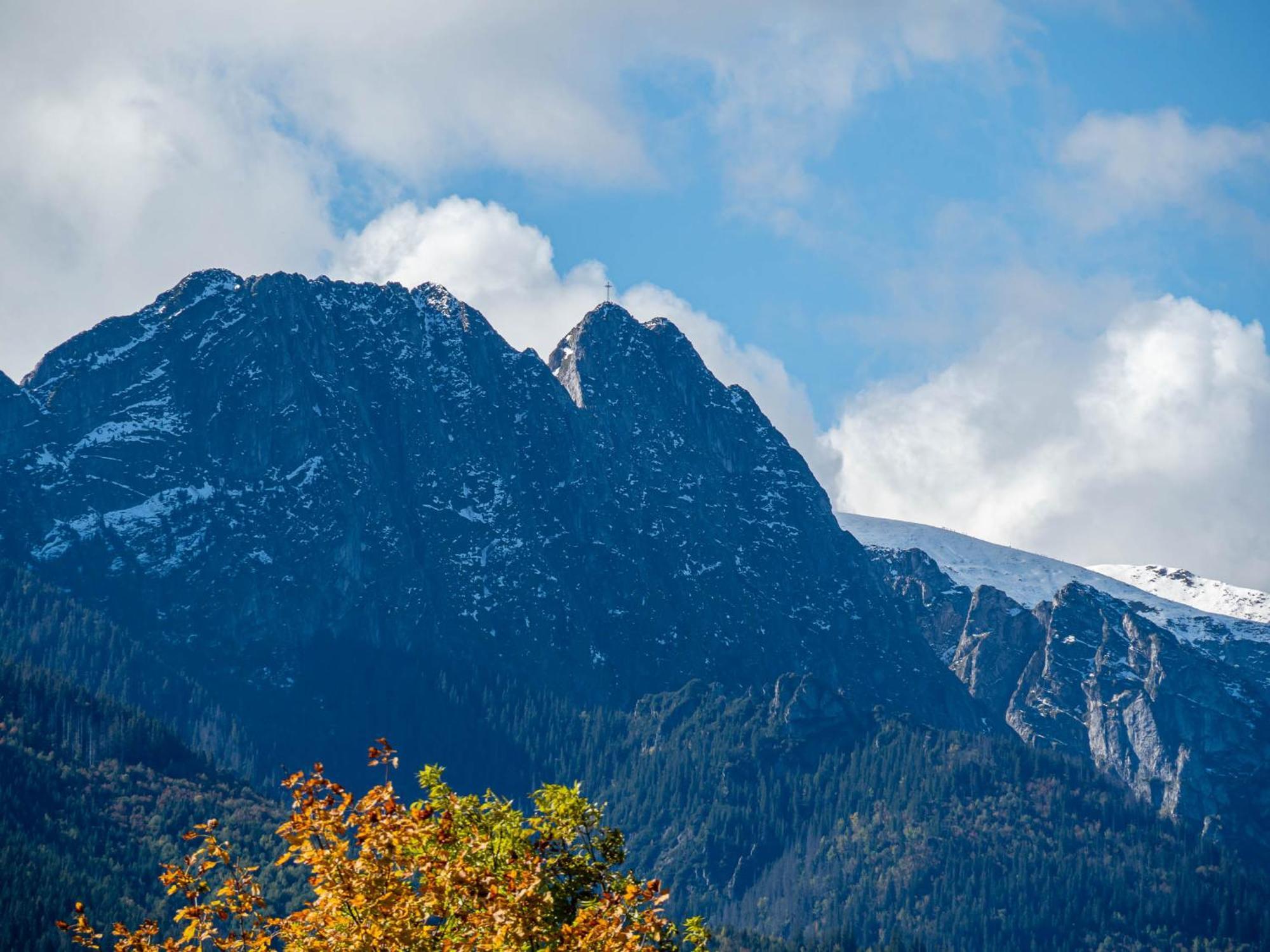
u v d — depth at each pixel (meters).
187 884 138.50
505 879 137.88
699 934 148.75
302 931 136.00
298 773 139.38
